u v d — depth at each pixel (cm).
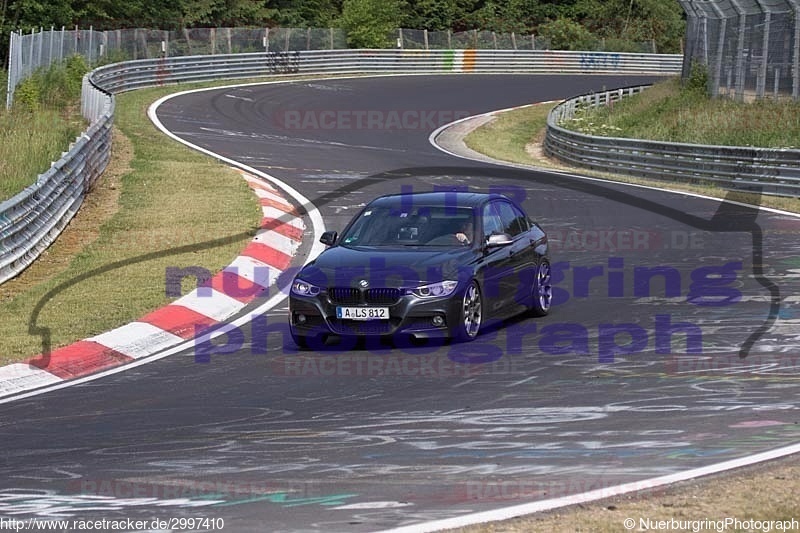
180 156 9694
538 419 2808
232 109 14250
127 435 2819
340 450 2575
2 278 5300
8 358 3859
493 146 13400
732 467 2269
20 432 2906
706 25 13962
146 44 17700
